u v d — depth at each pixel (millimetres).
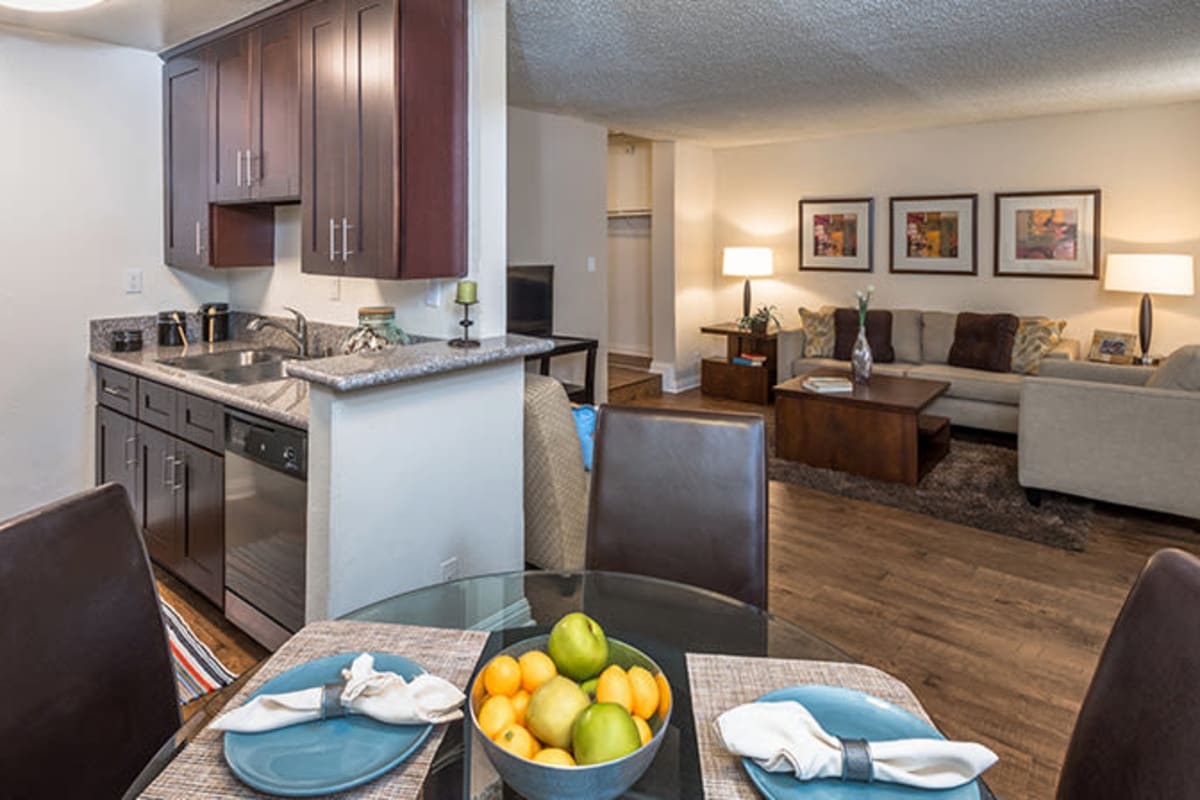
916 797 817
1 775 951
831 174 6309
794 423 4516
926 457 4508
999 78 4070
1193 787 761
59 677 1034
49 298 3092
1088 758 914
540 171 5133
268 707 920
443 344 2432
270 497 2236
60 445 3176
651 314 6969
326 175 2508
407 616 1324
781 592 2859
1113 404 3439
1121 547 3275
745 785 864
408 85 2277
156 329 3424
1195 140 4719
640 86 4262
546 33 3221
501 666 933
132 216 3307
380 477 2057
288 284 3330
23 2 2584
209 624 2605
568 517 2746
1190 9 2951
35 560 1026
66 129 3070
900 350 5723
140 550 1195
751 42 3361
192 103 3139
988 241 5586
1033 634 2539
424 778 862
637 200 7059
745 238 6891
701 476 1676
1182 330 4848
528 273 5023
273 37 2674
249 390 2441
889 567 3090
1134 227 4984
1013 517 3633
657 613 1383
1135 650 905
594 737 776
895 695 1064
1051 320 5262
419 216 2352
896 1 2855
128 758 1124
